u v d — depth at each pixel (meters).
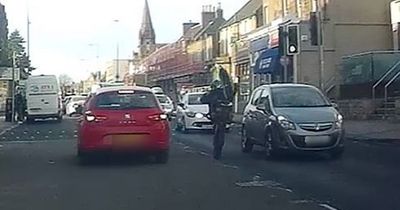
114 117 16.64
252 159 18.12
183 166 16.56
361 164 16.50
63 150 22.06
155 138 16.73
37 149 22.59
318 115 17.44
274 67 41.62
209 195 12.08
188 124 29.34
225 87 19.33
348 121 31.27
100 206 11.16
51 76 46.47
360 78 34.19
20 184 14.05
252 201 11.38
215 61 57.47
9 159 19.25
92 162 17.86
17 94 47.59
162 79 84.62
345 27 40.19
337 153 17.78
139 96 17.14
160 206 11.05
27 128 37.69
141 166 16.70
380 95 32.88
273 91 18.77
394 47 37.69
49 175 15.43
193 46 71.88
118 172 15.64
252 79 48.53
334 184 13.23
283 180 13.92
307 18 40.28
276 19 44.53
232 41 56.41
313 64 39.25
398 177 14.12
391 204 10.96
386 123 28.94
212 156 19.03
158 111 16.94
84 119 16.77
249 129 19.61
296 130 17.14
